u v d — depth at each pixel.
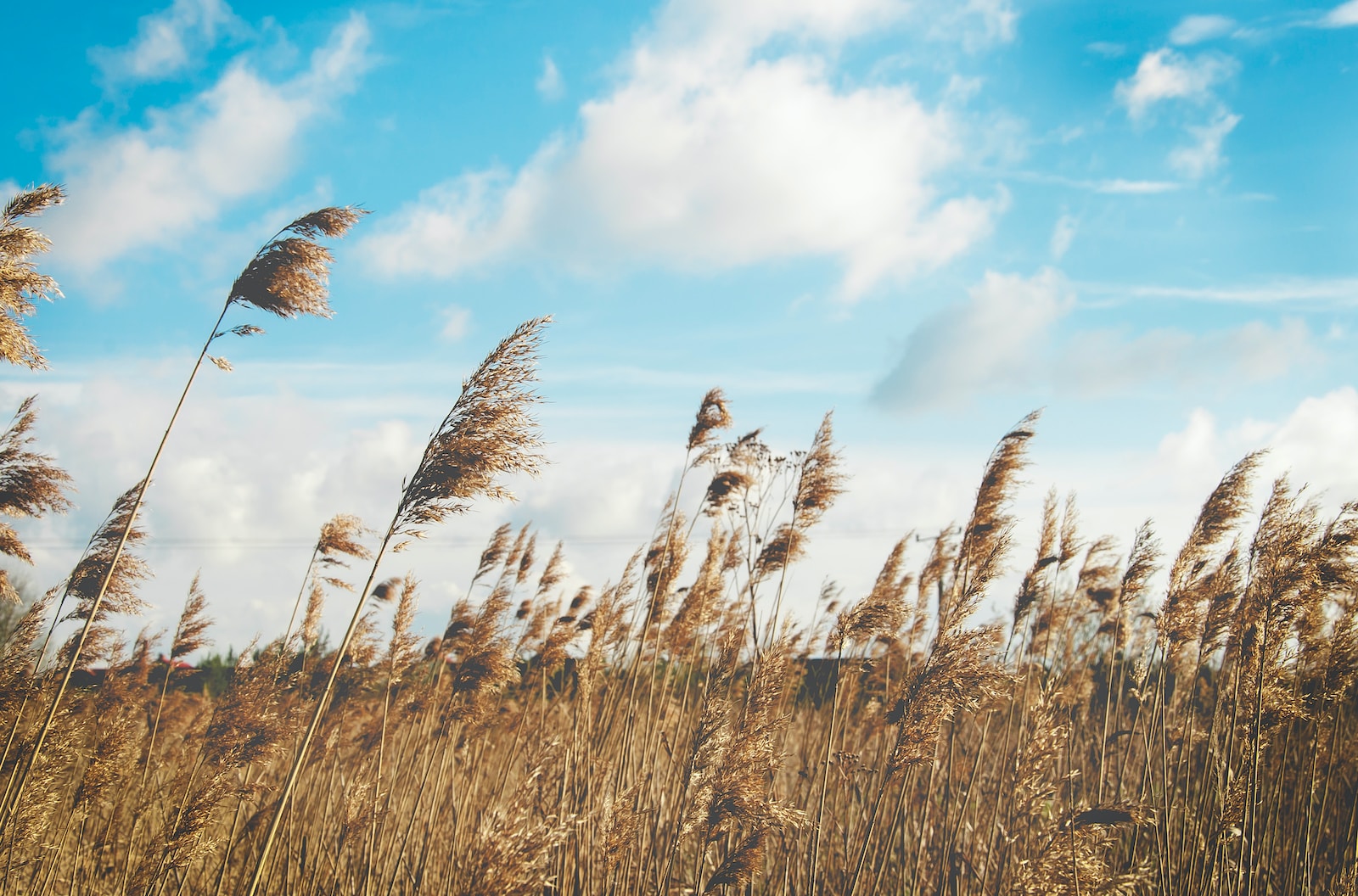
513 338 5.28
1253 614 7.63
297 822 8.27
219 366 5.72
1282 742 8.05
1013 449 7.36
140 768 8.88
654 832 6.71
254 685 7.41
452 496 4.91
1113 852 7.73
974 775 7.07
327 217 5.64
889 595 9.55
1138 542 9.01
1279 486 7.78
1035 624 9.68
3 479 6.62
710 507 8.71
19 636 7.12
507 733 10.42
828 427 8.16
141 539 7.31
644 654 9.44
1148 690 8.81
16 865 6.89
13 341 5.62
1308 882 6.93
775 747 6.44
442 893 7.59
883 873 6.62
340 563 9.04
